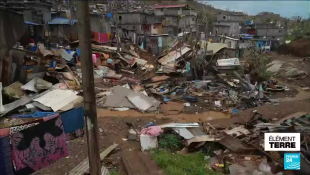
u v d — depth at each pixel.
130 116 12.62
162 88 18.39
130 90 15.45
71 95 13.92
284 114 11.24
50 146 5.68
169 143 8.18
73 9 32.12
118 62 24.81
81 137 8.62
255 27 58.94
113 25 37.00
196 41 24.19
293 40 39.25
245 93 17.41
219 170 6.61
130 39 36.41
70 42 27.19
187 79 21.80
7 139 5.00
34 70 15.84
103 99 14.77
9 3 20.55
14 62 15.57
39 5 29.30
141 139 8.20
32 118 11.02
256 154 6.77
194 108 14.66
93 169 4.85
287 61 30.59
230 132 8.41
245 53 26.94
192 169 6.47
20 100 12.95
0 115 11.47
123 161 7.05
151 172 6.24
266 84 20.64
